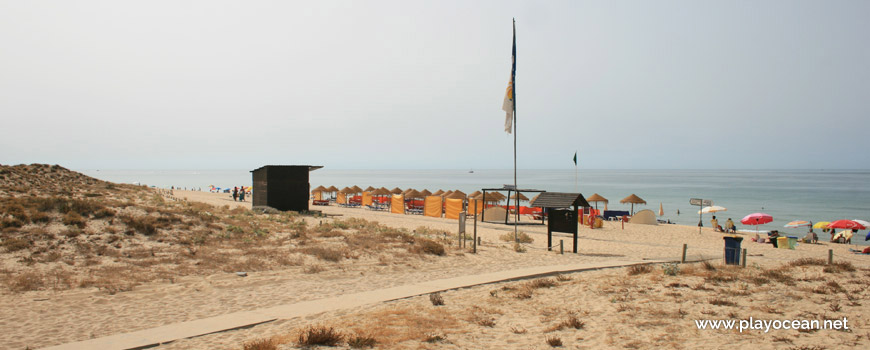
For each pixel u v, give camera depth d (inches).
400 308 373.4
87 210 674.2
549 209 793.6
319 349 267.1
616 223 1373.0
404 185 5329.7
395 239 759.1
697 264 602.5
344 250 648.4
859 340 262.5
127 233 628.7
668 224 1469.0
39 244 549.0
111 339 296.2
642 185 5497.1
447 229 1079.6
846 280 413.4
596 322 320.8
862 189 4478.3
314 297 427.8
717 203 2728.8
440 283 473.1
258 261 568.7
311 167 1311.5
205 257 571.5
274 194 1262.3
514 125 976.9
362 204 1950.1
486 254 699.4
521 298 403.2
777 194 3646.7
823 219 1860.2
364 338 279.9
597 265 589.9
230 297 423.8
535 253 735.7
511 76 988.6
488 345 278.4
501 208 1381.6
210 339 298.4
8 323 338.3
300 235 745.6
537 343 280.8
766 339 271.0
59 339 305.3
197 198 1859.0
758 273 464.1
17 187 972.6
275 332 312.5
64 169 1355.8
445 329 311.9
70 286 437.4
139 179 7682.1
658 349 263.1
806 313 316.2
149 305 392.2
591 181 7130.9
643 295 388.5
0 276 449.4
